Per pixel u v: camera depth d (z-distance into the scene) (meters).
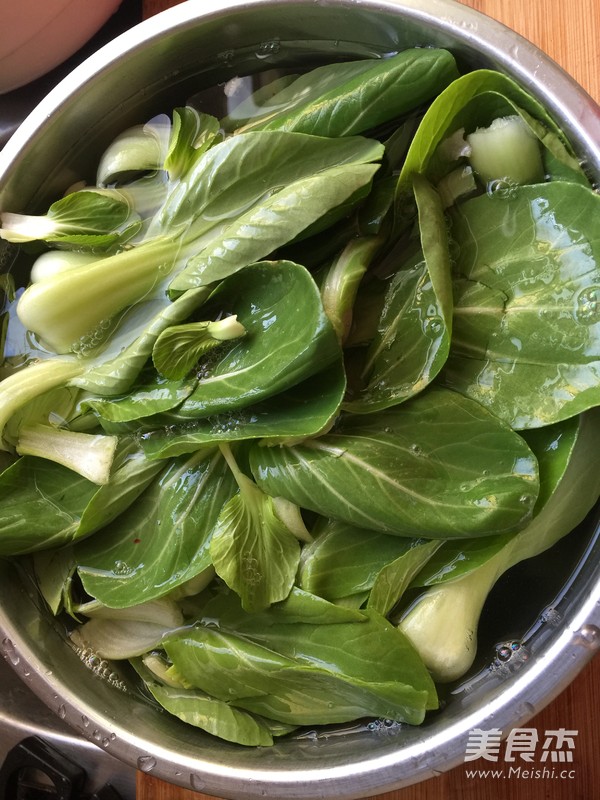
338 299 0.30
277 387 0.29
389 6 0.29
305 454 0.30
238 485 0.33
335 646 0.31
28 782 0.46
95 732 0.32
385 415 0.30
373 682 0.29
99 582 0.34
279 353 0.29
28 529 0.34
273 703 0.33
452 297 0.29
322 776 0.30
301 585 0.32
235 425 0.31
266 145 0.31
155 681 0.35
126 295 0.33
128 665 0.36
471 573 0.31
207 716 0.33
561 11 0.36
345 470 0.29
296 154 0.31
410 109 0.32
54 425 0.35
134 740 0.32
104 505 0.33
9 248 0.36
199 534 0.33
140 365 0.32
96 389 0.33
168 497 0.34
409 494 0.29
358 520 0.30
